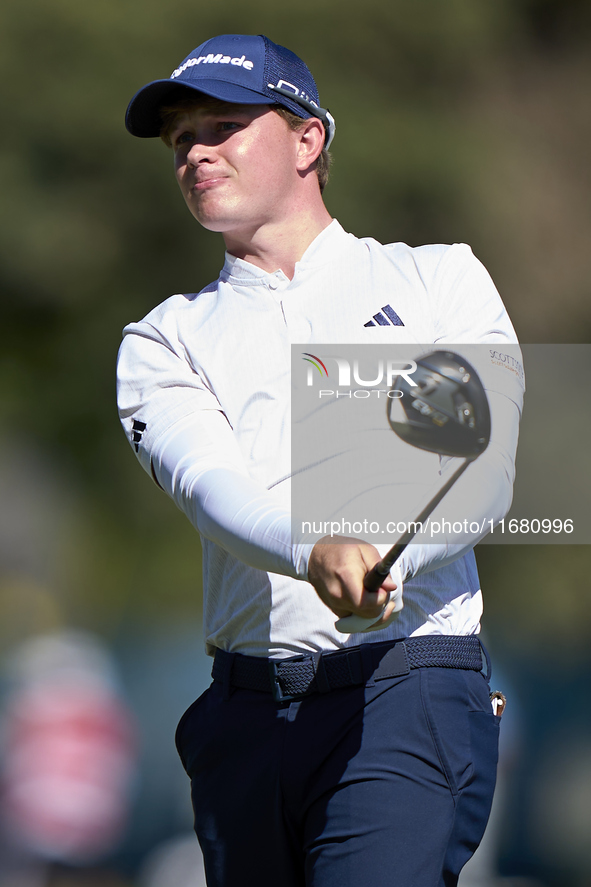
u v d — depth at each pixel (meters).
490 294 9.67
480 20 66.00
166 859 24.08
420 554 8.29
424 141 59.06
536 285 64.62
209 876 9.49
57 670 21.42
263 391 9.32
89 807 21.16
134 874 23.59
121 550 62.44
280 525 7.99
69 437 62.97
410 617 8.97
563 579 60.91
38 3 55.91
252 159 9.63
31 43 56.47
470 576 9.54
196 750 9.57
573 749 25.27
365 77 60.34
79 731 21.11
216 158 9.66
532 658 26.56
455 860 8.88
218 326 9.66
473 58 66.00
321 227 10.00
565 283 65.69
